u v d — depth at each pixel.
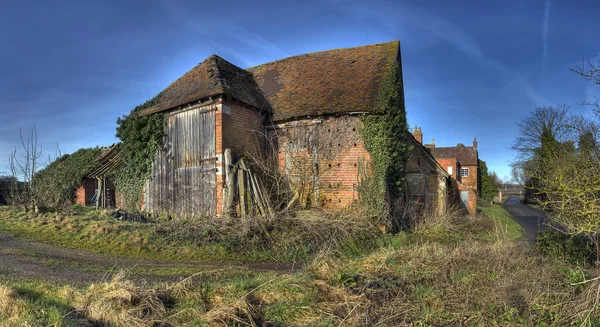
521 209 32.25
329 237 10.46
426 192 19.36
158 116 14.62
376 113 12.69
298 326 4.79
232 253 9.50
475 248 8.38
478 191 46.03
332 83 15.02
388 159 12.60
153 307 4.99
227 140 12.88
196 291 5.67
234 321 4.74
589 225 6.46
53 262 7.56
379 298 5.79
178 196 13.75
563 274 6.91
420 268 7.31
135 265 7.87
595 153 8.35
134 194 15.45
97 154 19.33
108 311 4.80
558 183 7.37
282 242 10.05
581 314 5.04
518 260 7.61
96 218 12.46
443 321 5.04
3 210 13.27
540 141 34.84
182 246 9.67
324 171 13.49
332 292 6.01
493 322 5.01
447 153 48.62
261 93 16.00
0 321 4.15
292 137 14.20
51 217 12.03
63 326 4.16
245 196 12.21
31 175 13.45
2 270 6.68
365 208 12.12
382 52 15.77
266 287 5.97
